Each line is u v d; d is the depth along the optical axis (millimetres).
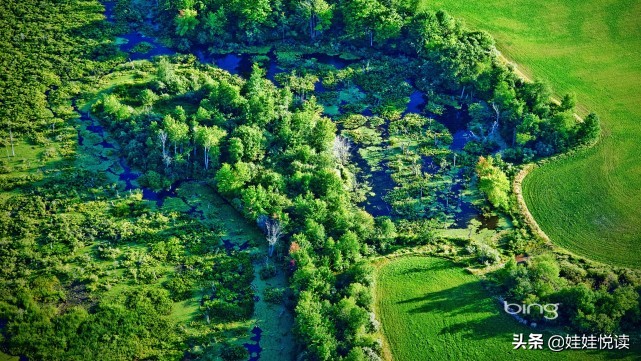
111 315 143250
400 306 147500
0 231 159250
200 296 149125
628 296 142000
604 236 164750
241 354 137750
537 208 172375
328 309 140000
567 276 150750
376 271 155375
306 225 158000
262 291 151250
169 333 141000
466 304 147750
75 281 150125
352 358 129625
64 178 174125
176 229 164125
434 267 156750
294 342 140750
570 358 136625
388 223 161625
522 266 149375
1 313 141875
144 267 154250
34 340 137750
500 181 171875
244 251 160000
